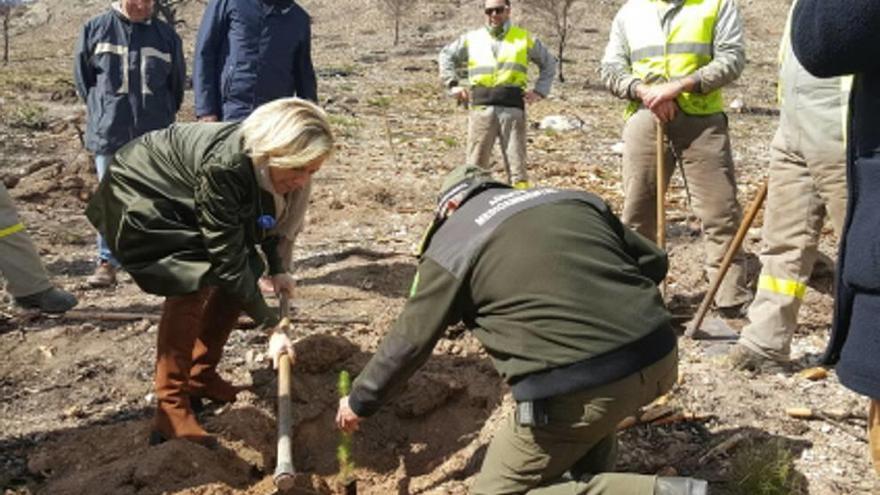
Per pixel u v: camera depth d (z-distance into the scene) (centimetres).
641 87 539
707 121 541
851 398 452
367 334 513
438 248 313
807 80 437
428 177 1063
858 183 274
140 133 649
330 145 361
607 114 1816
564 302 296
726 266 529
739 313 570
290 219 523
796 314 477
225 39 597
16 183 988
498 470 321
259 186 373
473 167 339
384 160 1184
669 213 860
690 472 395
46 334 543
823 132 433
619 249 314
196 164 376
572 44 3466
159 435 411
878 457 300
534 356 297
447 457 430
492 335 306
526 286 299
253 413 438
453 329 502
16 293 532
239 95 594
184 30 4084
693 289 635
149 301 613
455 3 4200
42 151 1195
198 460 390
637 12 557
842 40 257
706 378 468
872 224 267
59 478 402
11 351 524
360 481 426
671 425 430
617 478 309
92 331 549
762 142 1445
